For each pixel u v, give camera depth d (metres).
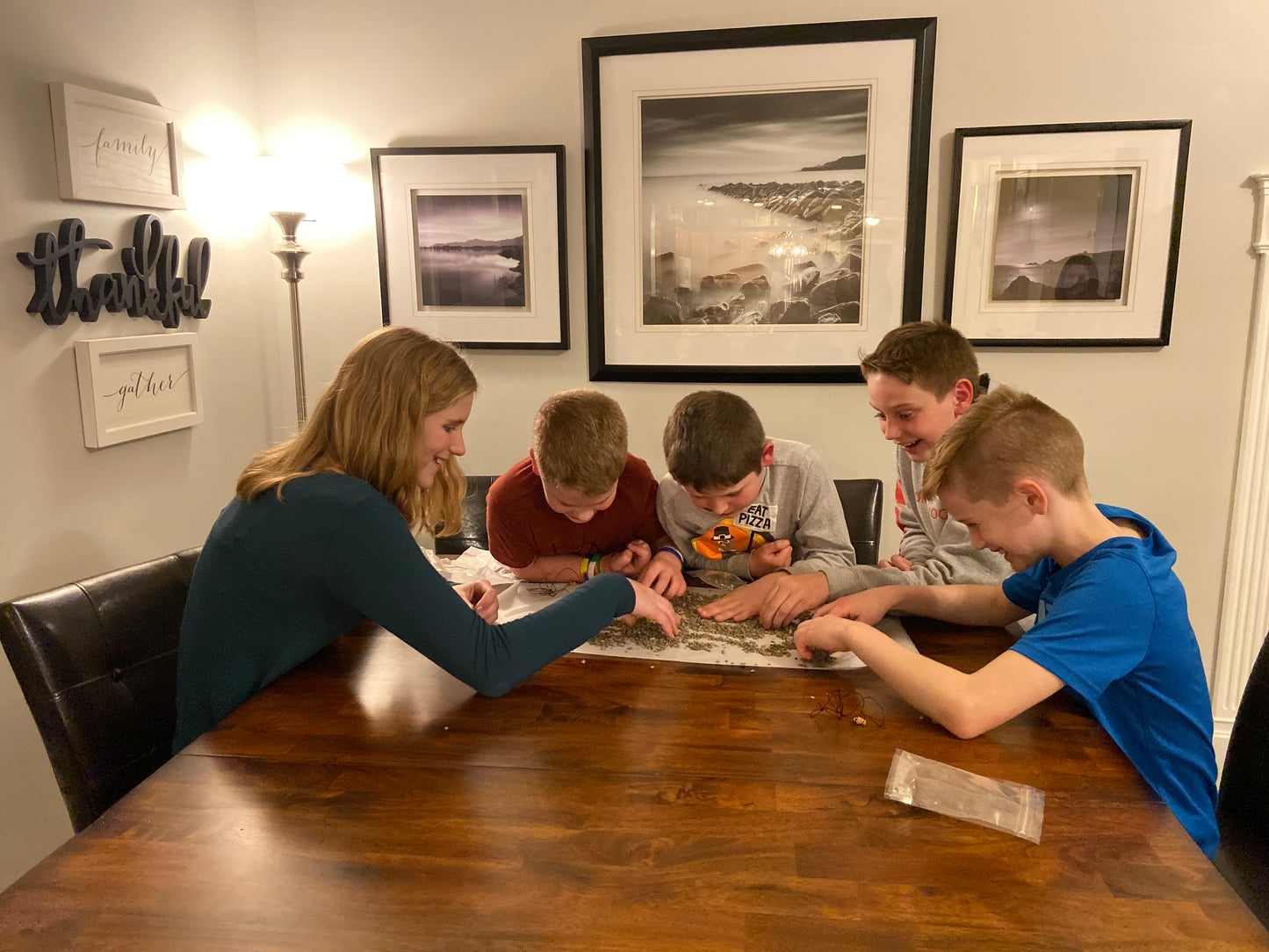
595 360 2.75
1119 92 2.38
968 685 1.07
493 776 1.00
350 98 2.73
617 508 1.75
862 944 0.74
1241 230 2.39
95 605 1.35
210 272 2.52
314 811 0.93
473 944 0.74
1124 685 1.13
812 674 1.26
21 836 1.91
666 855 0.85
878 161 2.51
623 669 1.29
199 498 2.49
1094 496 2.59
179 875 0.83
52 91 1.91
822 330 2.64
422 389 1.25
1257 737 1.40
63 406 1.98
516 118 2.67
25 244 1.87
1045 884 0.81
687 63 2.54
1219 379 2.48
